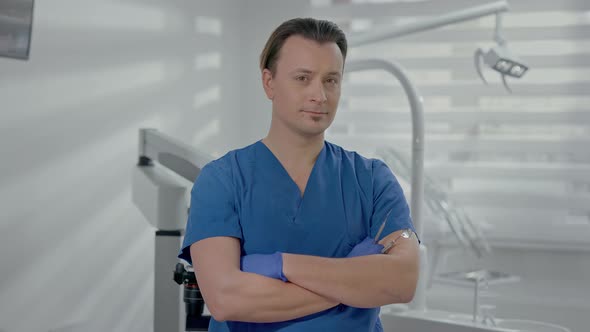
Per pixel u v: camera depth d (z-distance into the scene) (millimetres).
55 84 2199
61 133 2230
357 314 1169
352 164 1271
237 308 1114
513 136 2930
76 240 2312
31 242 2129
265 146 1242
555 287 2902
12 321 2076
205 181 1219
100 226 2424
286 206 1206
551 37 2832
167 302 1674
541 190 2936
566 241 2895
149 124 2666
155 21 2674
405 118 3031
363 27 3078
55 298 2238
